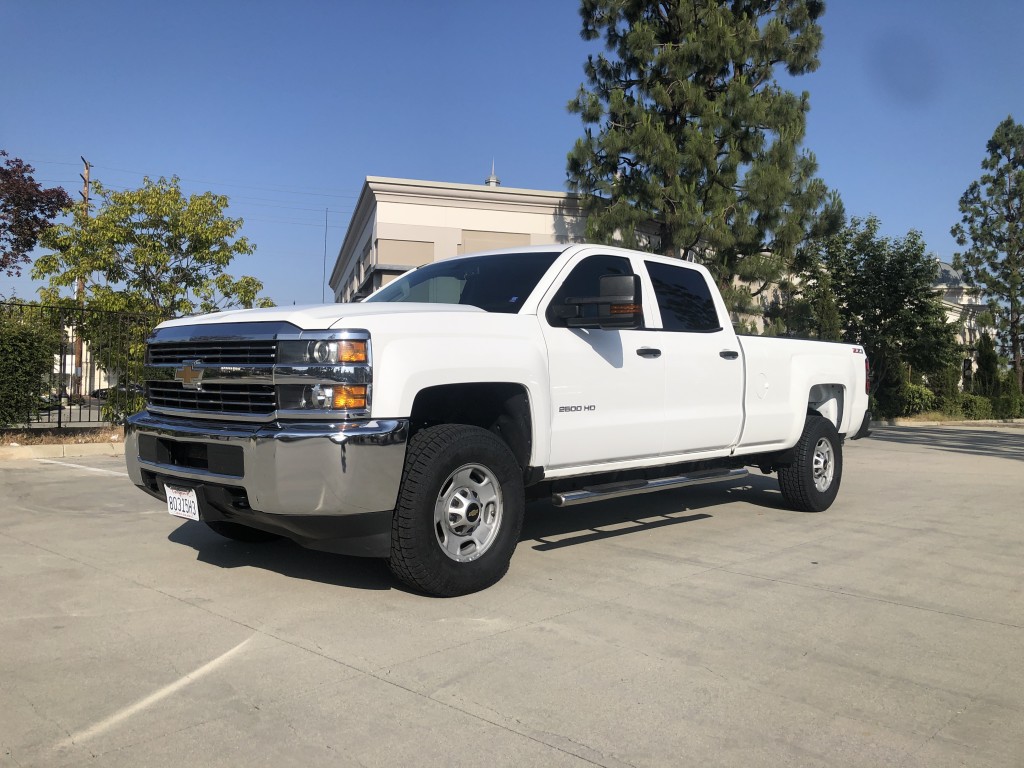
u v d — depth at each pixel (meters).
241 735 2.76
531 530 6.24
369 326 4.04
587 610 4.19
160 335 4.76
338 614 4.04
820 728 2.92
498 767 2.58
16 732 2.76
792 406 6.89
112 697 3.05
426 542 4.13
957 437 18.88
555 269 5.17
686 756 2.69
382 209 21.78
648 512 7.11
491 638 3.74
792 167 17.86
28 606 4.11
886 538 6.23
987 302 40.38
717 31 17.83
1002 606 4.48
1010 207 39.09
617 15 19.38
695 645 3.73
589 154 18.72
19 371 11.01
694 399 5.89
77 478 8.56
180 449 4.46
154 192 15.73
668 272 6.03
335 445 3.81
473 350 4.40
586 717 2.95
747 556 5.50
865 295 25.59
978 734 2.91
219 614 4.02
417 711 2.96
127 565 4.93
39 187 25.41
